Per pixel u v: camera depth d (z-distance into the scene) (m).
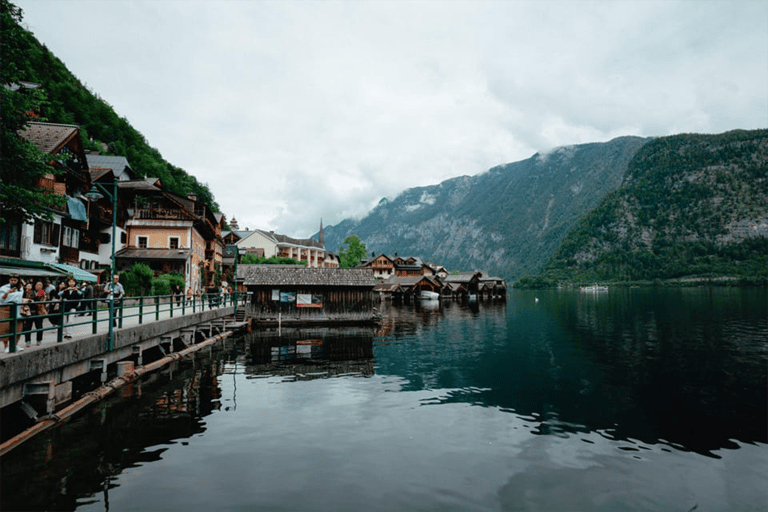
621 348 30.69
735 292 137.75
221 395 16.67
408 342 33.00
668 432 13.44
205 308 35.88
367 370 22.22
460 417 14.60
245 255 93.19
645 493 9.58
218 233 73.25
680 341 34.16
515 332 40.38
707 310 66.62
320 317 42.84
